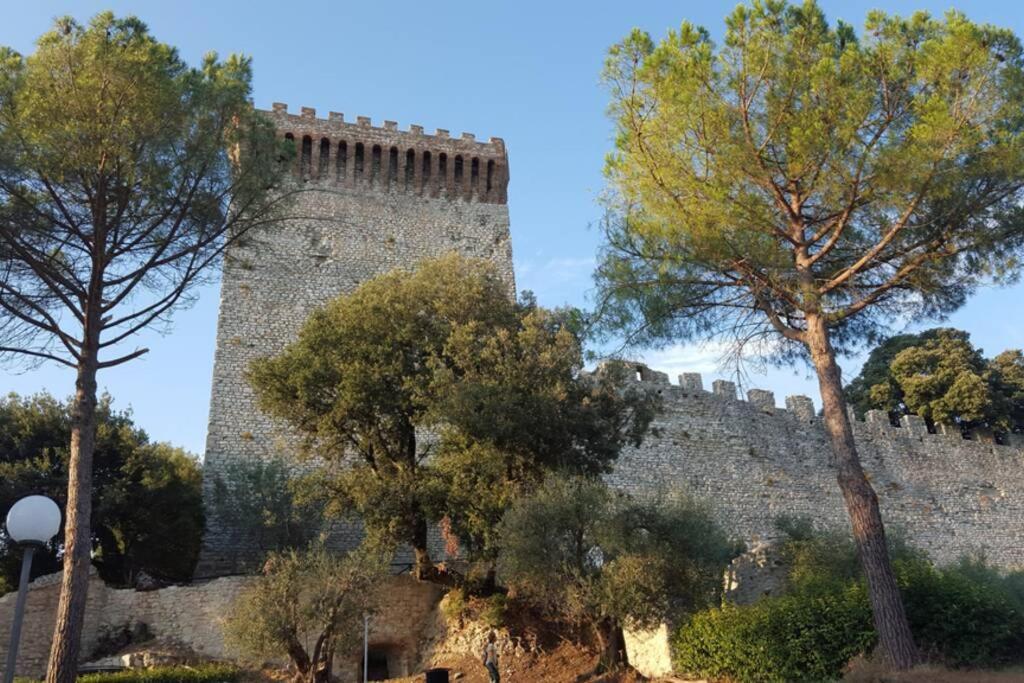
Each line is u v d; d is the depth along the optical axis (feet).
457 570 95.04
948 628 56.34
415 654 90.48
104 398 103.60
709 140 59.47
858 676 50.52
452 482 83.15
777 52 58.95
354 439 92.12
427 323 91.09
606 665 68.44
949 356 172.45
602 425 83.56
